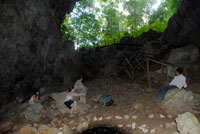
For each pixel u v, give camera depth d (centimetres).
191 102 521
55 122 547
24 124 548
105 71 1181
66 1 1241
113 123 500
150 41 1562
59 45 1182
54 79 1091
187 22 1180
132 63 1216
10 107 702
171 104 528
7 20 671
